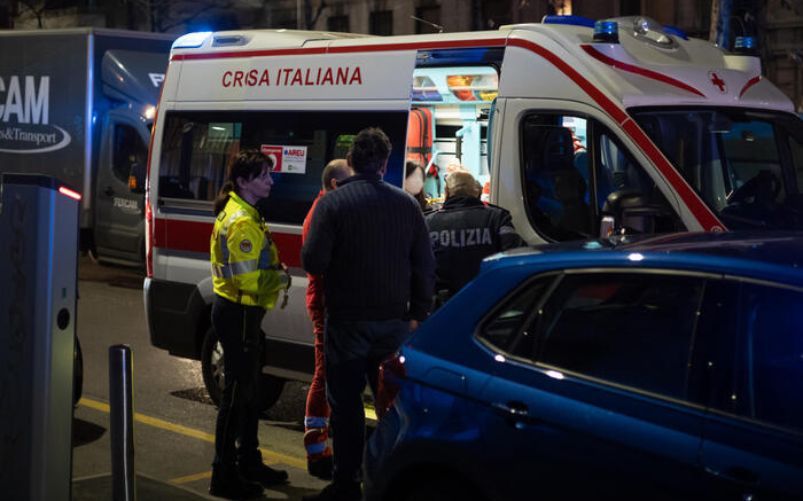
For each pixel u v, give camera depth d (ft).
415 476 14.40
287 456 23.94
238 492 20.66
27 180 15.47
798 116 24.57
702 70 23.47
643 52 23.20
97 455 23.77
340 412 19.27
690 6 83.87
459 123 32.91
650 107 21.98
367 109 24.39
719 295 12.28
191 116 27.76
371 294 19.02
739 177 22.97
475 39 23.45
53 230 15.57
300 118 25.53
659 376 12.32
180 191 27.63
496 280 14.30
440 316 14.66
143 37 55.16
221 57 27.45
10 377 15.67
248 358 20.43
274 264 20.65
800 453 10.97
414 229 19.34
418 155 31.53
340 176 21.49
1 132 57.36
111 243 52.42
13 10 140.87
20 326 15.58
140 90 52.60
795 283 11.80
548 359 13.30
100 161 52.85
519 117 22.74
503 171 22.90
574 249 14.02
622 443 12.16
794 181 23.71
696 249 12.98
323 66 25.31
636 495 11.95
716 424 11.61
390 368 14.88
